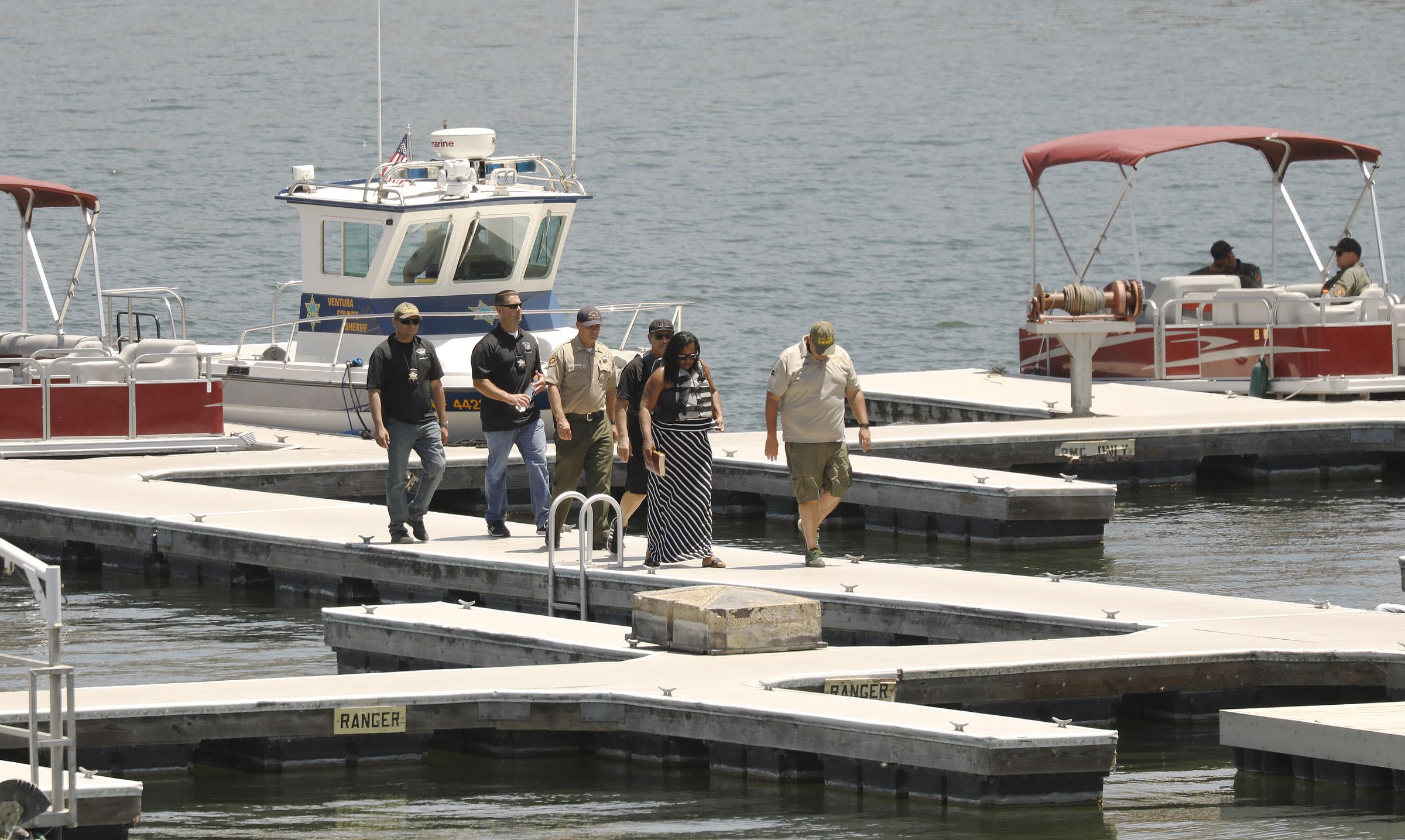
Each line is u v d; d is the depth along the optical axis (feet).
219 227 548.31
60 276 483.10
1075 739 126.00
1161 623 159.02
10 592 206.59
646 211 595.06
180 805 129.80
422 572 188.65
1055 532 223.71
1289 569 207.72
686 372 180.34
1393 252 549.13
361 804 130.21
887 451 258.37
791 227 573.74
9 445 257.34
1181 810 127.13
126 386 262.47
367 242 281.13
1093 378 325.01
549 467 251.80
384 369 191.42
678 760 138.10
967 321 446.19
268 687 139.74
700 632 149.89
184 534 207.92
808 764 133.90
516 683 141.28
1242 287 319.88
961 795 127.34
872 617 168.76
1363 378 297.94
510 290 285.23
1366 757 128.36
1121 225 591.37
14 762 130.11
